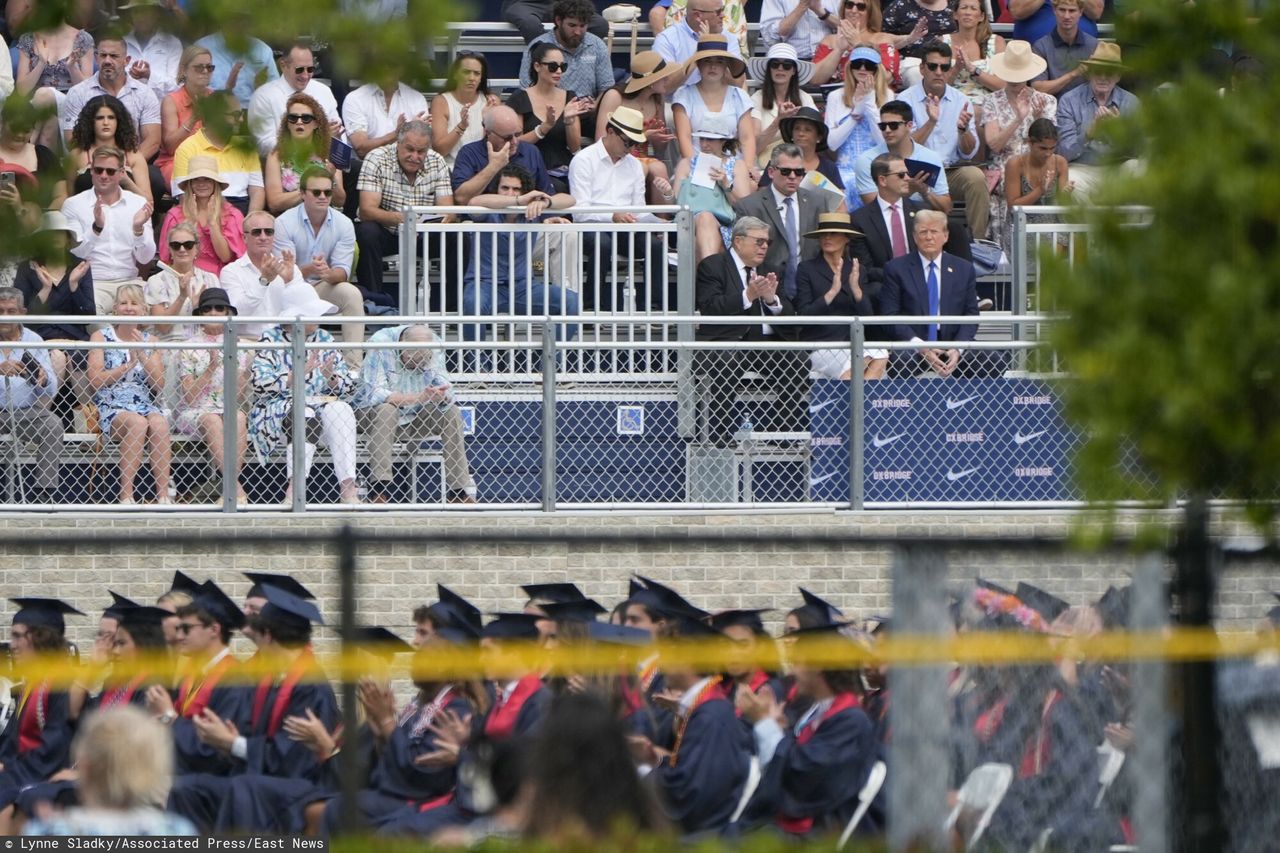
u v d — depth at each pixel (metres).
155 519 47.69
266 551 47.28
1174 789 22.30
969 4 67.38
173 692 34.38
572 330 53.78
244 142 24.06
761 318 49.25
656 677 31.88
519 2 69.81
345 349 48.34
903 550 23.31
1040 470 49.16
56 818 26.25
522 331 53.41
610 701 28.88
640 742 30.45
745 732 31.20
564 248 52.78
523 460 49.09
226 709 33.72
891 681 24.08
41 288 52.69
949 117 64.00
